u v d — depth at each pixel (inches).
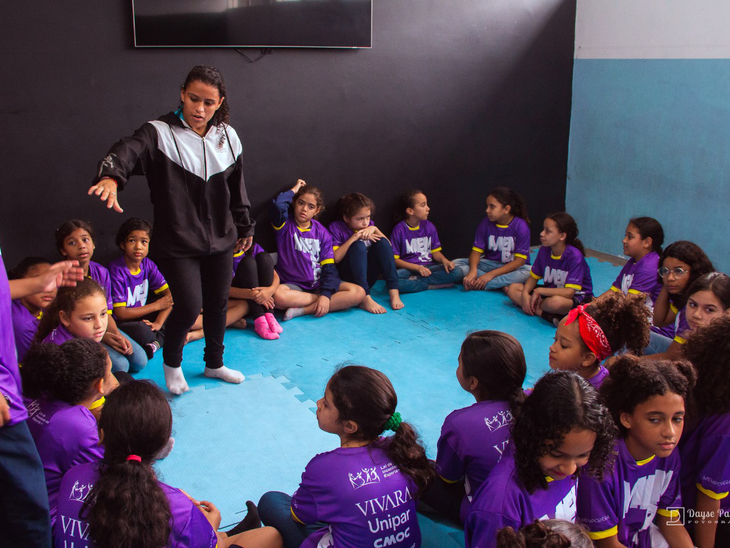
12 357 57.5
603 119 188.4
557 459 52.0
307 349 133.5
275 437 102.0
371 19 155.9
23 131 128.0
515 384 68.2
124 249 127.0
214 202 104.6
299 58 152.1
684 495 65.8
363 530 59.4
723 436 62.0
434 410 109.7
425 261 173.5
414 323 147.9
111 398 56.8
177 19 135.0
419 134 173.8
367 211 157.0
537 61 187.2
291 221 153.9
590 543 45.8
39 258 105.7
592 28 186.5
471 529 56.4
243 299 142.5
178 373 113.3
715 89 159.5
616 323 71.5
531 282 156.5
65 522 56.0
